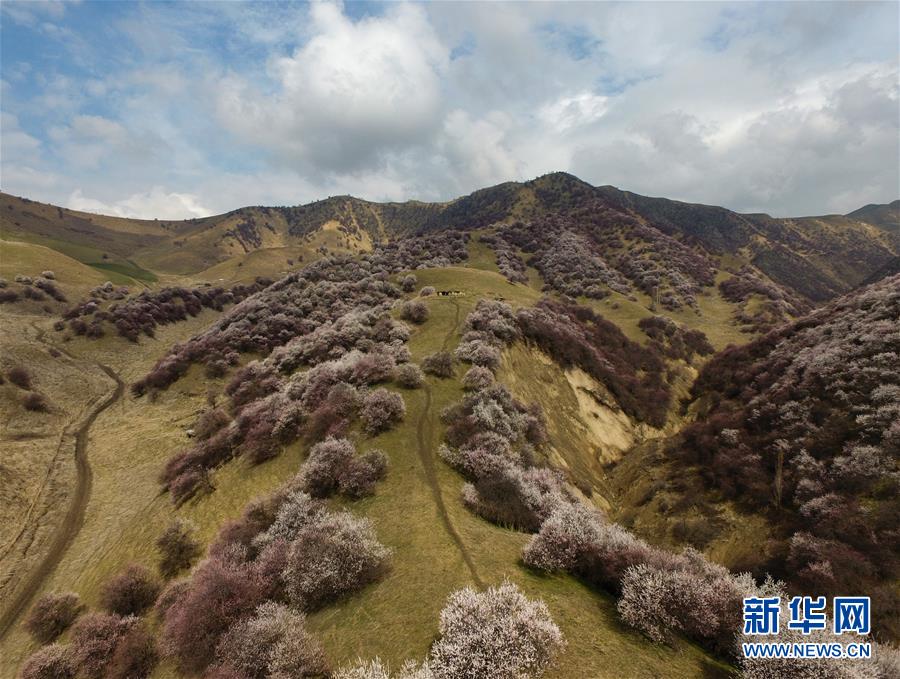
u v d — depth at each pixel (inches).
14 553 1288.1
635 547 639.8
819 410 1330.0
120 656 725.3
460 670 414.3
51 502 1549.0
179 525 1059.9
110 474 1731.1
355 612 586.6
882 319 1679.4
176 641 650.8
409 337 1994.3
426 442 1142.3
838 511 947.3
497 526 825.5
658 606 509.7
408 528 780.0
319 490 966.4
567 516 720.3
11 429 2020.2
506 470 994.7
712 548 1072.2
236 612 645.9
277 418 1393.9
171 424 2149.4
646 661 456.8
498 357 1665.8
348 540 690.8
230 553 814.5
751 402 1632.6
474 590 578.6
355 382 1449.3
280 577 687.1
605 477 1578.5
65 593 987.3
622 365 2438.5
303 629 552.7
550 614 516.1
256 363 2346.2
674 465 1481.3
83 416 2335.1
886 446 1047.0
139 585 901.8
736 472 1270.9
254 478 1205.7
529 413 1430.9
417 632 515.5
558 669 435.2
